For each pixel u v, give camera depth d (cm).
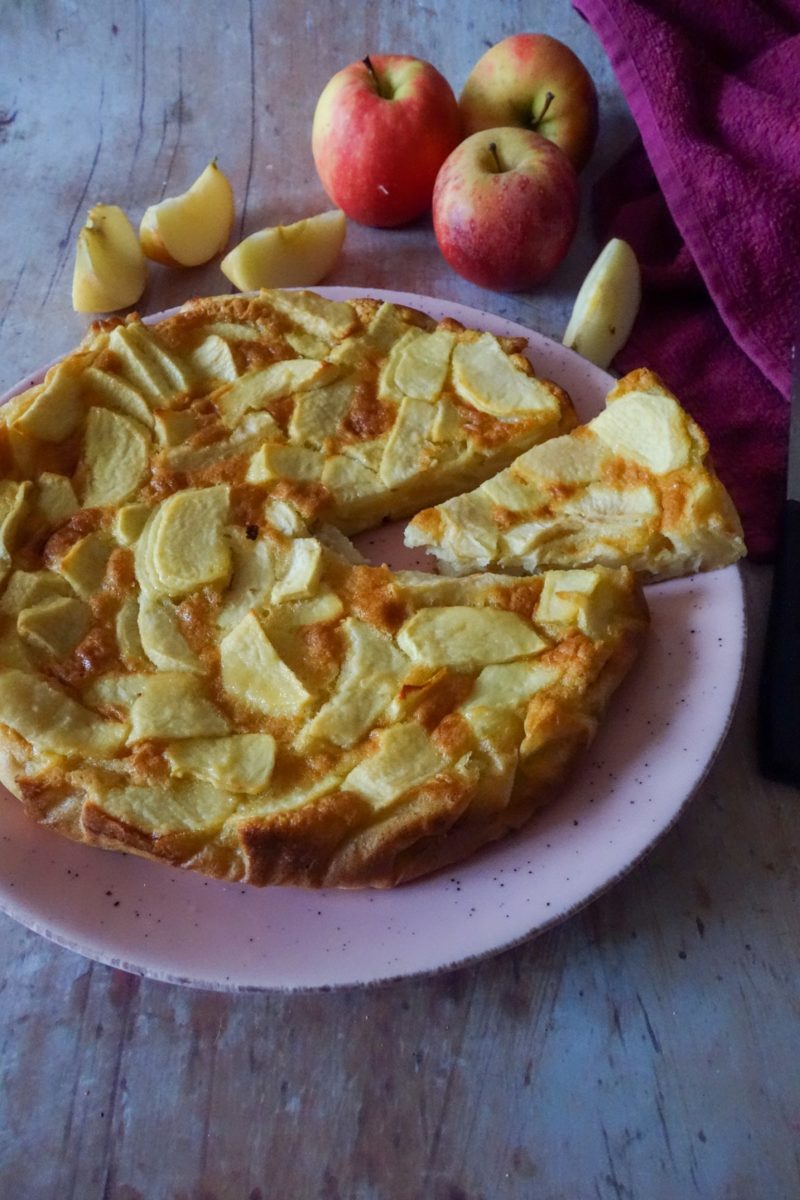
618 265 49
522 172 50
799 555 42
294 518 43
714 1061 36
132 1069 36
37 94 65
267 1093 35
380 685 39
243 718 38
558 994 37
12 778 37
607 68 63
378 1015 37
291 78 65
